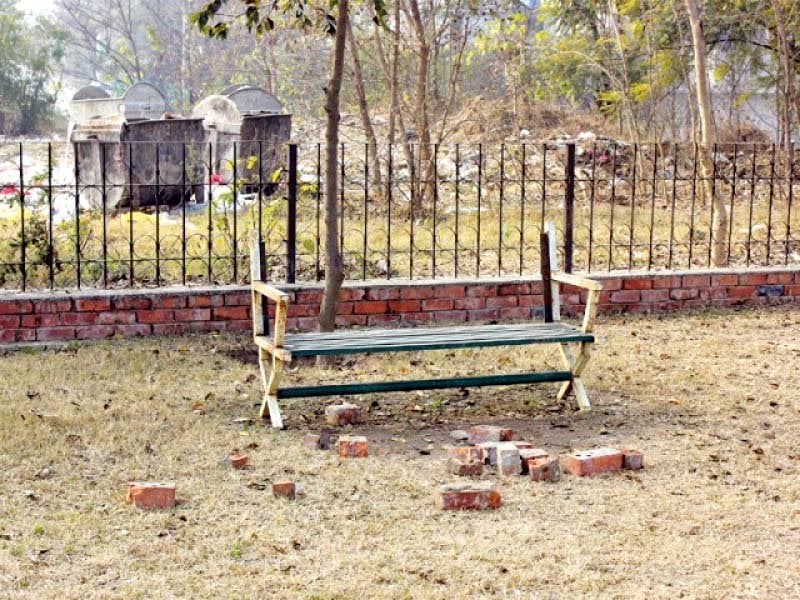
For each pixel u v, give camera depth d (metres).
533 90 23.86
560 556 4.42
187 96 38.47
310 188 10.37
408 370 7.66
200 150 14.87
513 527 4.74
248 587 4.09
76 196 8.49
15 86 41.84
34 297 8.09
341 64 7.50
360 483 5.30
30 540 4.49
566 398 6.97
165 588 4.07
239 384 7.11
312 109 23.98
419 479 5.38
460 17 16.30
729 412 6.65
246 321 8.61
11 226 11.40
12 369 7.29
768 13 19.75
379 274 10.09
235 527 4.70
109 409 6.40
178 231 11.94
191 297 8.45
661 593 4.09
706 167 11.00
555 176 18.02
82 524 4.68
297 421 6.42
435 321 9.02
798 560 4.42
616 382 7.33
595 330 8.89
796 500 5.13
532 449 5.65
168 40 41.06
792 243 12.70
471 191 16.52
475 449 5.63
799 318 9.41
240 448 5.82
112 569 4.24
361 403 6.89
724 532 4.72
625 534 4.67
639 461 5.60
